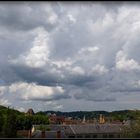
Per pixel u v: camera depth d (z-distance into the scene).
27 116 106.56
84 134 95.50
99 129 98.94
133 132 66.69
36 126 91.06
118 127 99.88
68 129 95.44
